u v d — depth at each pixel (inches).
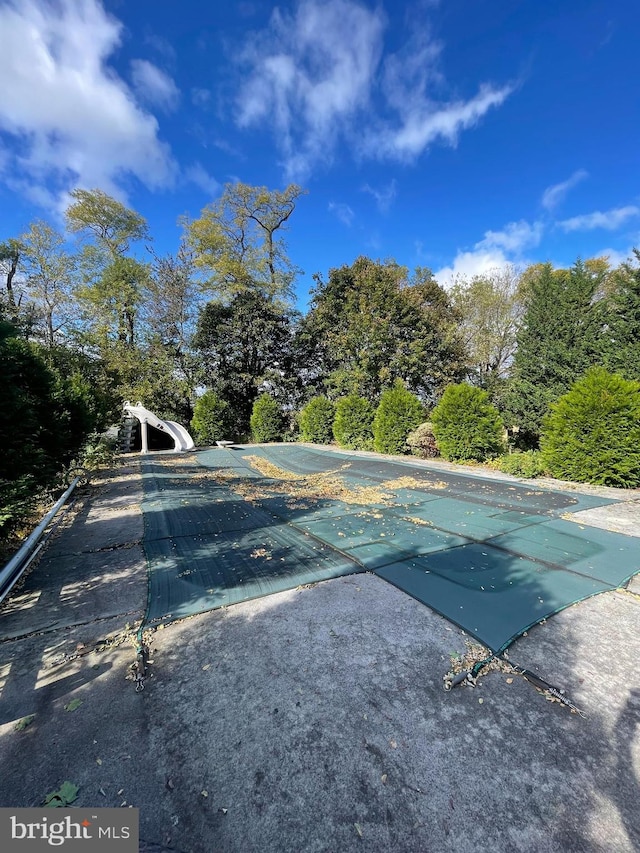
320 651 77.0
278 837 44.2
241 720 60.4
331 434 513.0
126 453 445.4
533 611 90.5
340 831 44.6
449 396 322.3
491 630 83.1
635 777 50.5
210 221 630.5
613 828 44.7
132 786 50.0
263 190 637.9
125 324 628.7
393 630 83.7
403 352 518.0
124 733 58.2
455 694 65.3
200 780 50.8
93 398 388.2
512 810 46.6
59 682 69.5
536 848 42.8
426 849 42.8
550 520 158.4
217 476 284.8
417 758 53.4
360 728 58.6
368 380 516.4
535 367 408.8
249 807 47.3
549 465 245.9
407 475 268.2
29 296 563.5
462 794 48.5
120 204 631.2
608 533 142.3
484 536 140.3
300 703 63.7
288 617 89.4
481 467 291.4
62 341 573.6
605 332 352.8
